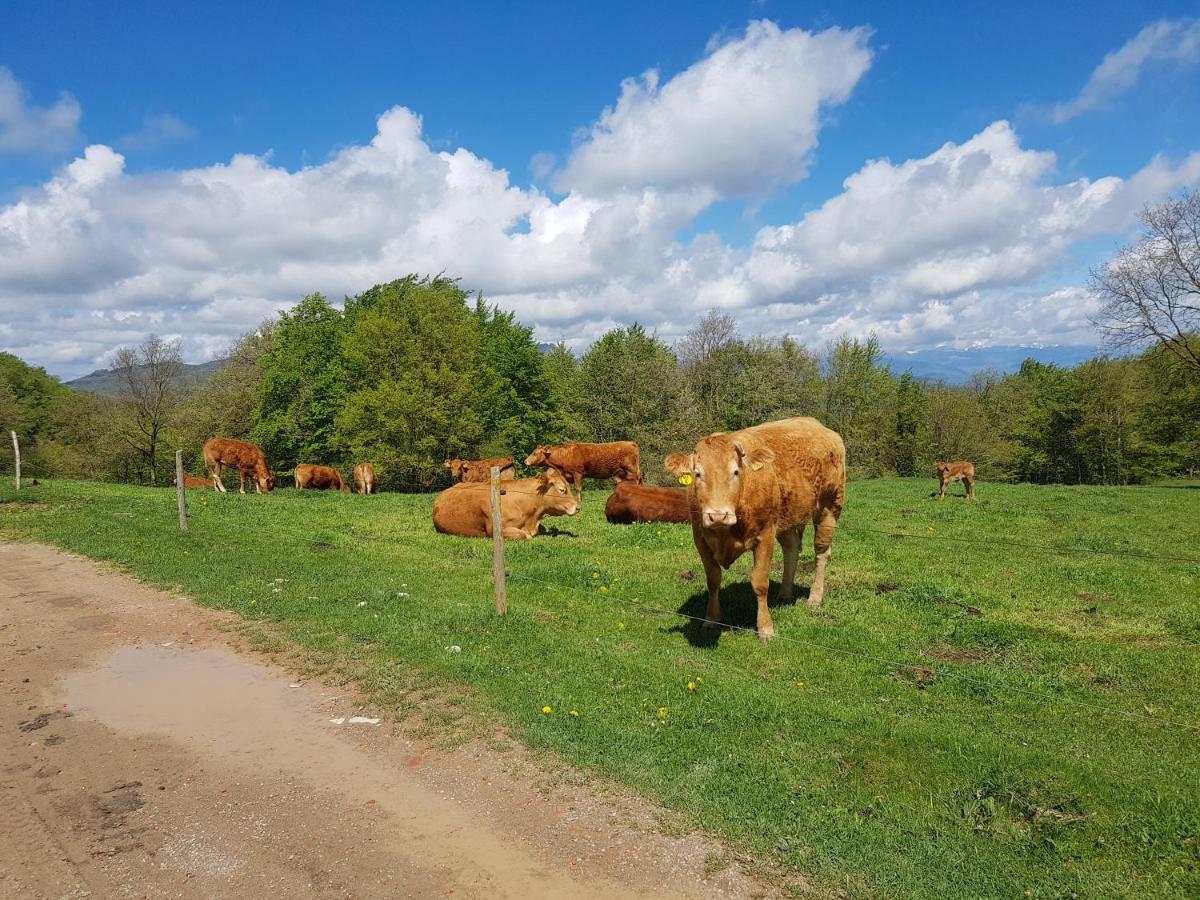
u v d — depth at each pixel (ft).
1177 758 15.79
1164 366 127.44
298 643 24.08
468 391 122.01
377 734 17.63
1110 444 166.91
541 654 22.13
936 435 209.15
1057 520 53.21
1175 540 44.16
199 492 73.67
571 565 34.30
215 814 14.34
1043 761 15.24
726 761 15.46
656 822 13.61
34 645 24.63
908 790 14.30
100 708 19.53
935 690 19.76
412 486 131.54
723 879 12.04
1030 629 25.02
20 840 13.50
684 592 29.76
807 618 26.25
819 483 26.96
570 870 12.41
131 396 157.69
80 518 48.91
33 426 187.62
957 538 44.73
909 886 11.57
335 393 142.20
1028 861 12.14
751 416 155.43
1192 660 21.99
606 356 146.61
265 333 177.47
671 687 19.43
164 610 28.32
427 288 137.90
